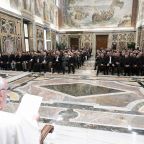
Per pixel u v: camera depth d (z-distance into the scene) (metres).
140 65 9.85
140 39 18.89
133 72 10.02
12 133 0.81
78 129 3.75
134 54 10.03
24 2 13.07
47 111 4.73
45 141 3.21
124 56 10.09
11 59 11.00
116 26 22.88
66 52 12.15
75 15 23.69
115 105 5.25
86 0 22.94
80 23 23.81
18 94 6.19
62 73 10.75
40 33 17.08
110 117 4.38
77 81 8.64
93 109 4.91
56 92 6.64
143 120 4.21
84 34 23.84
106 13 22.81
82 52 15.77
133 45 19.72
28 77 9.35
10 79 8.62
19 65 11.06
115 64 10.24
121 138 3.41
